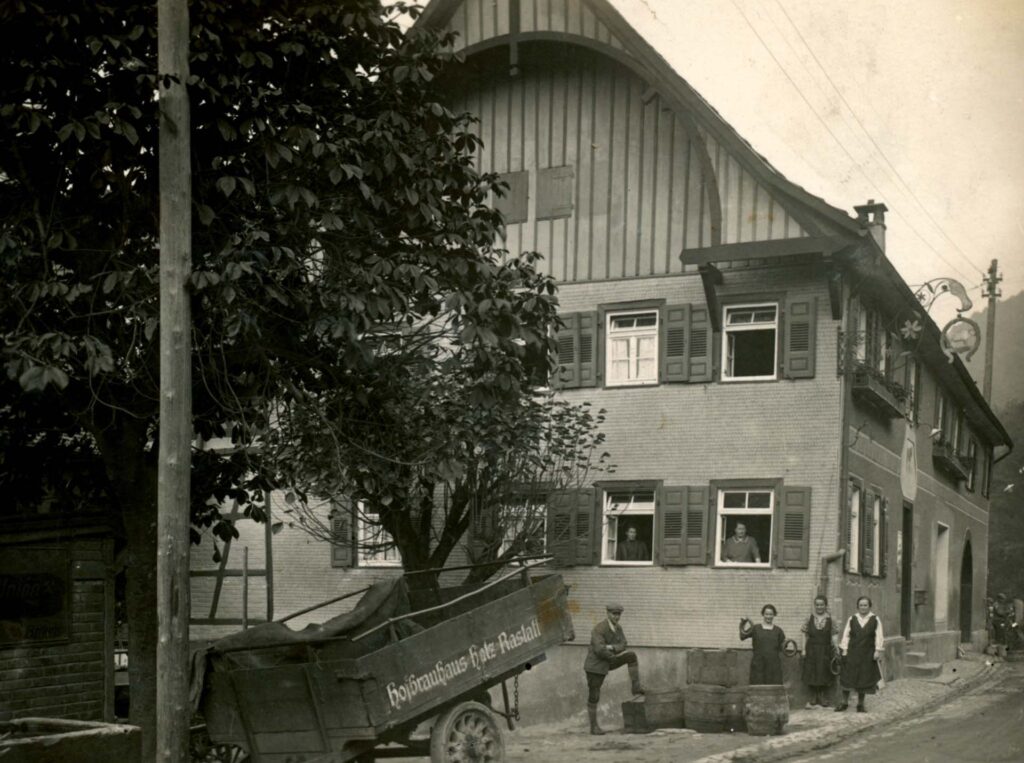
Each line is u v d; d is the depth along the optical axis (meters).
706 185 20.95
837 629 19.59
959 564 33.03
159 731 9.72
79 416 11.66
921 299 21.67
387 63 12.23
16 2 9.92
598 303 21.98
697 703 16.58
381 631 12.12
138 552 11.84
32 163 10.73
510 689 21.11
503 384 12.59
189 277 10.09
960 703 20.36
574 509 21.11
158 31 10.28
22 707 12.60
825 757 13.88
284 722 10.84
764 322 20.98
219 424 12.86
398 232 12.24
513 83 23.17
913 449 26.50
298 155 11.19
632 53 21.55
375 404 13.12
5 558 12.61
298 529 23.86
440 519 21.23
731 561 20.70
